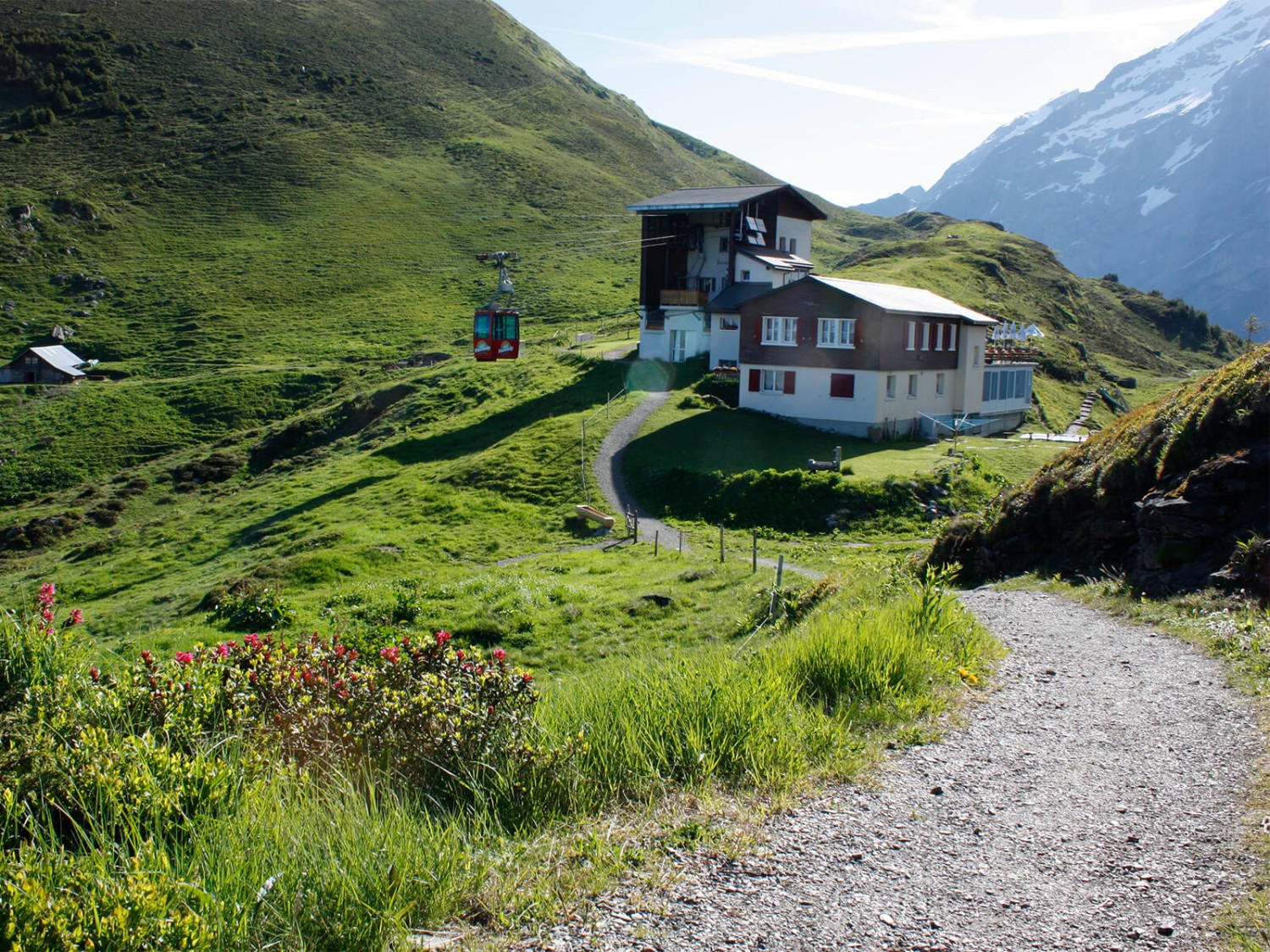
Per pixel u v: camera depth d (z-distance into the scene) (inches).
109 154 5890.8
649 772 320.2
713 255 2942.9
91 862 216.7
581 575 1331.2
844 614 587.8
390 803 282.7
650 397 2428.6
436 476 2044.8
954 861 267.6
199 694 317.1
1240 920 227.9
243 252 5022.1
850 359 2180.1
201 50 7219.5
